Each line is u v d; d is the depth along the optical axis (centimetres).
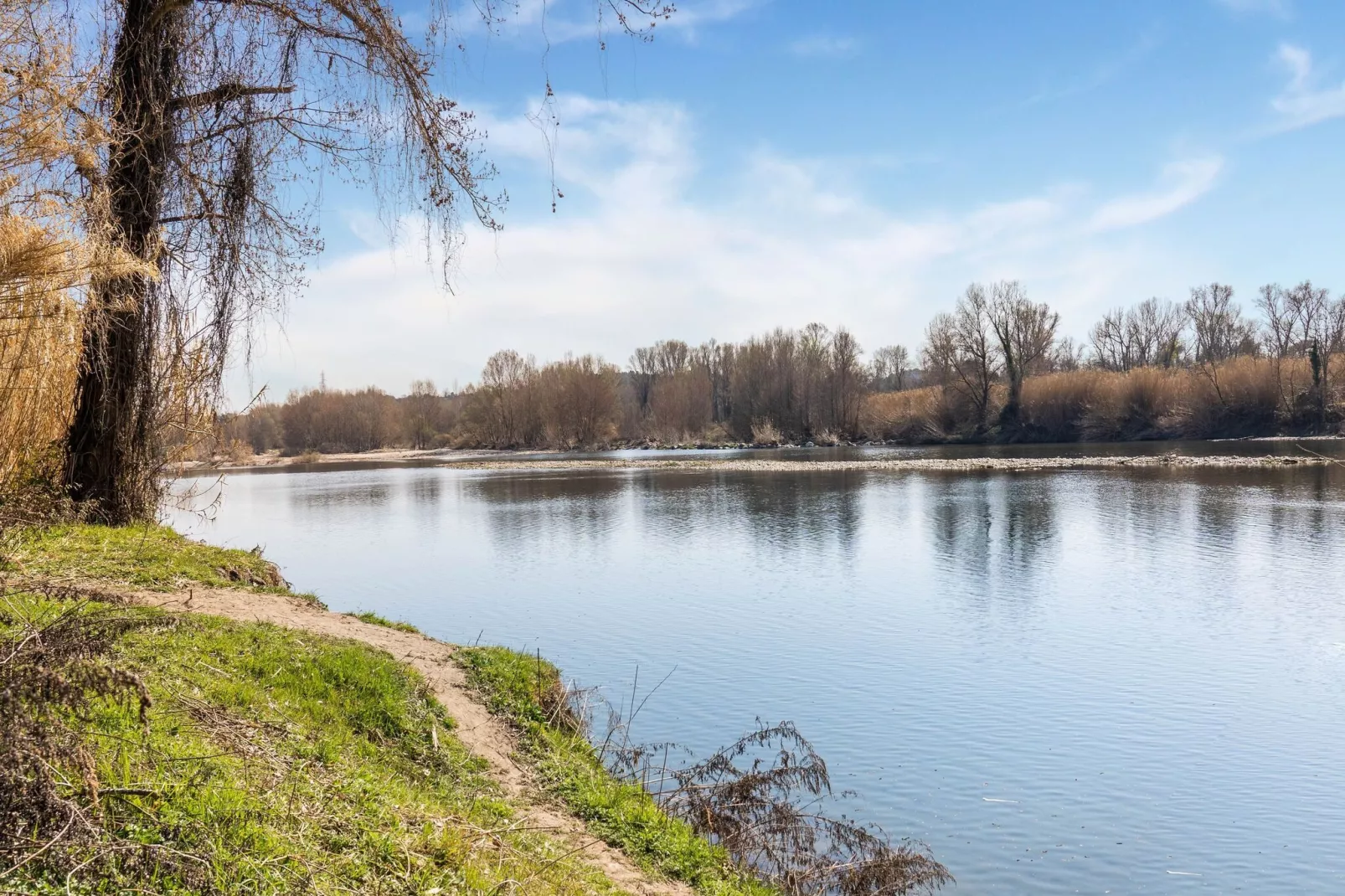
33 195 945
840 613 1950
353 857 515
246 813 499
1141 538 2841
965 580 2283
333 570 2519
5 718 397
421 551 2859
